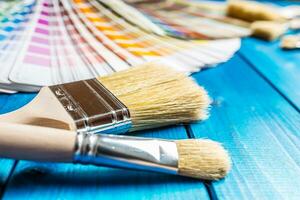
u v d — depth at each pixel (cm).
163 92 50
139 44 74
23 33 73
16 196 37
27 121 43
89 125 43
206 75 68
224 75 68
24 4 91
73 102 46
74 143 36
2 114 46
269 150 47
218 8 108
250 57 77
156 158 39
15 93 56
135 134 48
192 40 80
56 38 73
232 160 44
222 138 49
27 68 59
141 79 52
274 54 80
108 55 66
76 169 41
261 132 50
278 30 88
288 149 47
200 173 40
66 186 39
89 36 75
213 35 84
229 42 82
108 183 39
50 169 41
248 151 46
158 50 72
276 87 64
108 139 38
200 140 43
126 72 55
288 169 43
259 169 43
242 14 97
